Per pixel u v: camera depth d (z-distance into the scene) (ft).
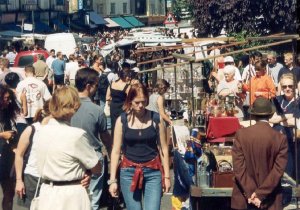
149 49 66.28
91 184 38.32
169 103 61.87
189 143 37.55
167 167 33.32
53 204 27.81
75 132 28.04
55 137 27.94
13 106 38.81
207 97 49.06
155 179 32.99
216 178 36.29
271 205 31.65
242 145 31.63
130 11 375.25
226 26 142.41
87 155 28.19
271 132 31.60
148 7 385.70
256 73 49.85
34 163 32.37
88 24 319.47
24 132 32.68
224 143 40.73
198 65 63.72
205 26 146.00
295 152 36.32
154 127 32.89
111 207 40.57
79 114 36.60
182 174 37.76
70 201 27.94
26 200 32.83
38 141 28.19
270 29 138.62
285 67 56.08
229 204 37.37
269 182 31.24
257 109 31.83
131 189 32.91
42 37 191.72
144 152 32.86
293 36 37.78
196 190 36.14
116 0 365.40
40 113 33.04
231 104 49.29
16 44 167.84
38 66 81.30
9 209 37.60
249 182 31.50
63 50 146.41
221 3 141.18
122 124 33.01
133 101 32.68
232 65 55.93
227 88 51.42
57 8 286.87
